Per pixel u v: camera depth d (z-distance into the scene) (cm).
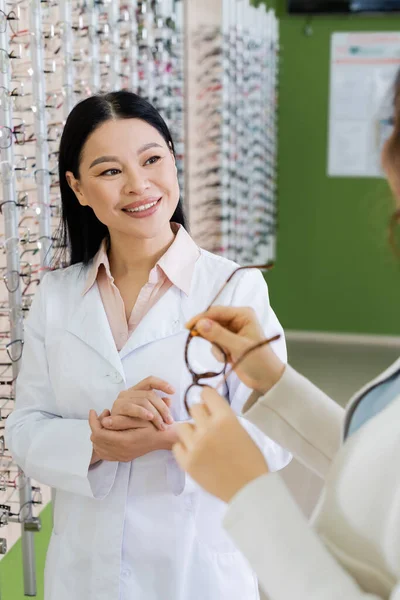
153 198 141
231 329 101
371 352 561
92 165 140
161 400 131
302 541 71
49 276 160
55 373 150
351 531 77
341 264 589
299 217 589
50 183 240
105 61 271
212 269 148
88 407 145
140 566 139
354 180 575
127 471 139
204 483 77
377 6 538
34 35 220
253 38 507
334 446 97
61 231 164
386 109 76
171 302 145
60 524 146
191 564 140
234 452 76
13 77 220
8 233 212
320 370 511
